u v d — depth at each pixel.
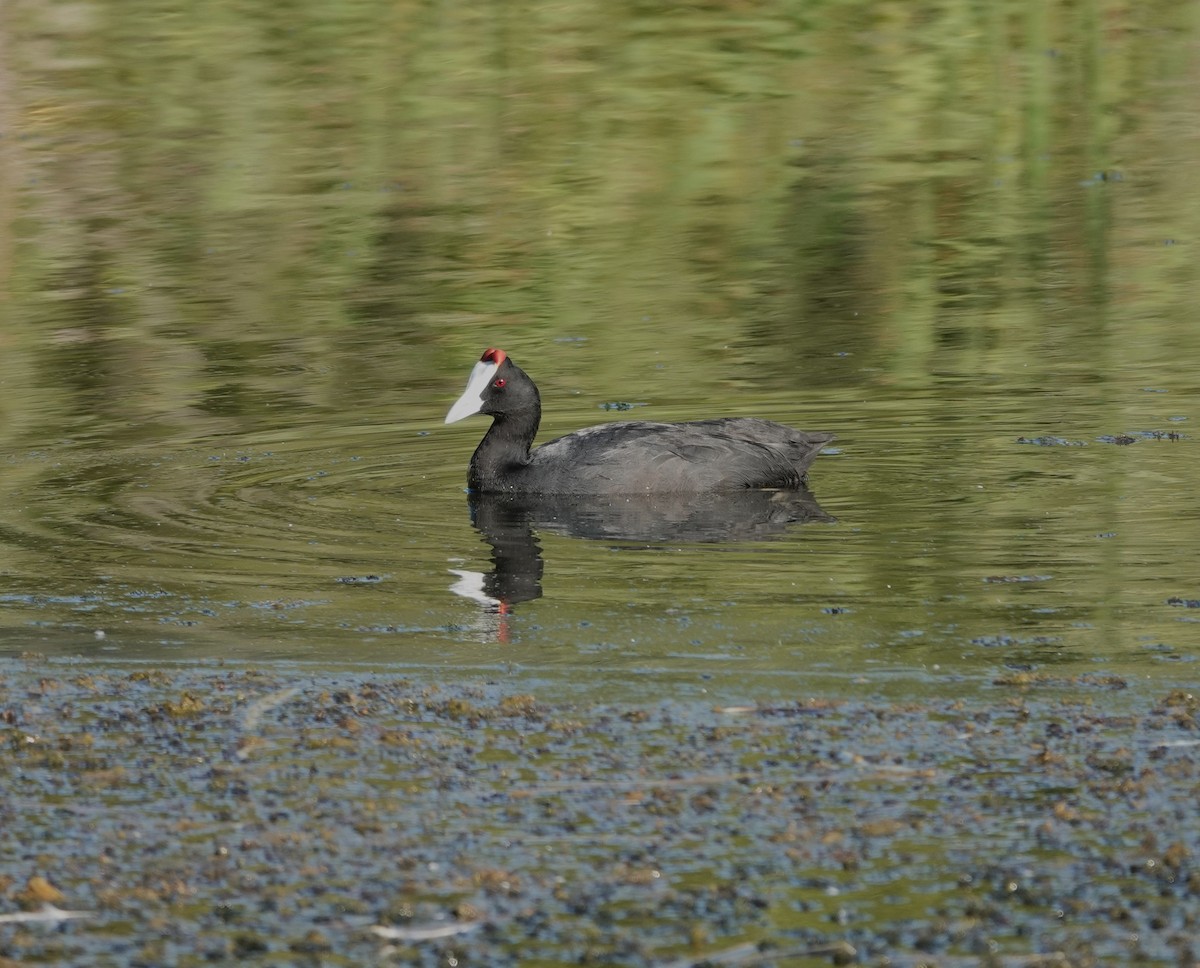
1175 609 11.69
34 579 12.84
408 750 9.32
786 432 16.06
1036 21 38.09
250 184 28.38
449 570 13.15
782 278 23.55
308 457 16.75
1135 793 8.55
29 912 7.67
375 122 31.72
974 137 30.91
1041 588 12.27
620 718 9.73
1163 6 39.25
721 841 8.21
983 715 9.62
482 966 7.19
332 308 22.39
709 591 12.44
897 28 37.62
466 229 25.97
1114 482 15.22
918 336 20.83
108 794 8.86
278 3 39.28
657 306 22.41
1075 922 7.41
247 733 9.62
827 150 30.23
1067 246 24.75
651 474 15.59
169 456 16.70
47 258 24.69
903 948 7.26
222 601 12.28
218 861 8.12
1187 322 21.06
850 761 9.03
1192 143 30.31
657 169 29.16
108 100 32.88
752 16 38.28
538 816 8.50
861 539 13.83
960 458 16.23
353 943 7.39
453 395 18.94
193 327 21.67
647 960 7.21
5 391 19.06
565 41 36.72
